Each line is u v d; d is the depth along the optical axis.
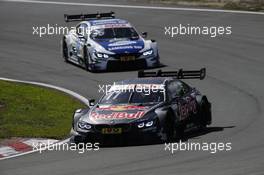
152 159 42.38
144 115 47.53
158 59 77.62
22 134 52.03
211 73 74.19
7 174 40.62
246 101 62.31
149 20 100.81
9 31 99.56
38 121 56.38
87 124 47.91
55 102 63.12
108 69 76.19
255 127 51.81
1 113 58.12
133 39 77.75
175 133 48.69
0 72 78.31
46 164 42.75
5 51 88.69
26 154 46.69
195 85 69.56
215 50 84.25
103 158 43.47
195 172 38.28
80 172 39.88
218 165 39.78
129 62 75.88
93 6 112.56
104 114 48.34
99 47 76.06
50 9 112.31
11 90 66.31
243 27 93.44
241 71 74.44
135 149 45.84
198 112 52.59
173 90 50.84
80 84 71.31
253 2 105.50
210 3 107.12
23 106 60.84
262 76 71.94
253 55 80.94
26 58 84.75
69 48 81.56
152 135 47.16
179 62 79.56
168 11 104.94
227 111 58.97
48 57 84.94
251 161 40.41
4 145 49.62
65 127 54.59
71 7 112.94
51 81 73.19
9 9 113.75
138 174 38.56
